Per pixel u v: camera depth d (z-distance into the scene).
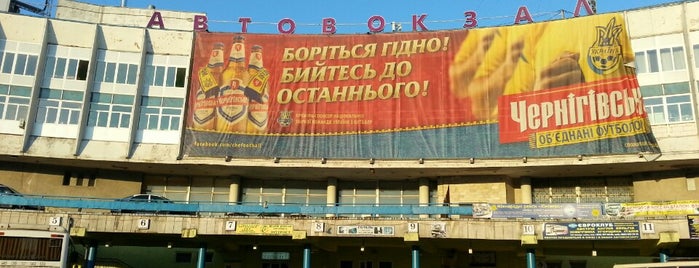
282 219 31.53
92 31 43.16
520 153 39.53
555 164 38.91
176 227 31.47
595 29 40.34
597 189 41.50
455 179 42.47
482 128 40.44
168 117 42.38
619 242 30.33
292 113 42.28
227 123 42.12
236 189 43.78
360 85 42.53
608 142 38.16
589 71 39.62
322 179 44.25
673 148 37.03
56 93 41.56
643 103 38.34
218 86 42.88
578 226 29.53
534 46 41.03
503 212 30.84
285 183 44.75
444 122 40.97
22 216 31.08
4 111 40.41
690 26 38.81
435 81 41.78
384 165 40.81
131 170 43.16
